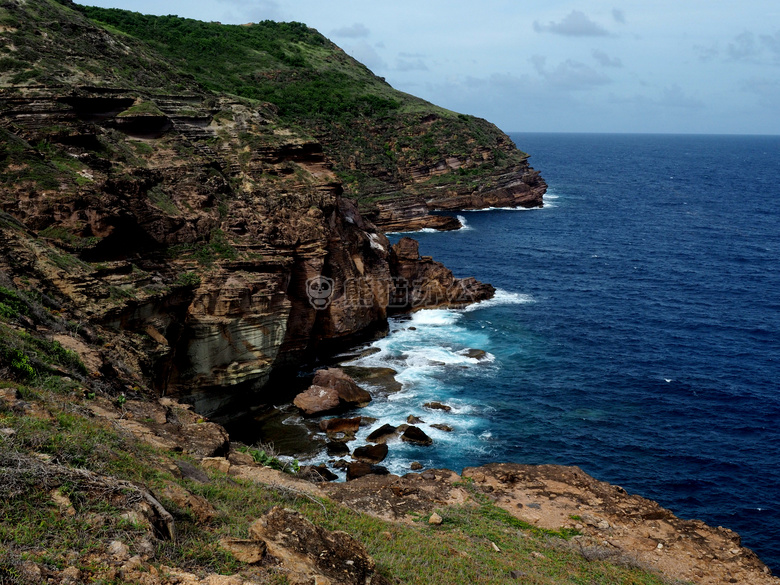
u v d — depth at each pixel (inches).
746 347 2244.1
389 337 2308.1
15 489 426.0
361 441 1533.0
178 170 1742.1
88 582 365.4
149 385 1098.7
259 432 1578.5
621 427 1659.7
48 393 690.2
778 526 1275.8
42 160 1413.6
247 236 1726.1
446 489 1061.8
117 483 474.3
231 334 1590.8
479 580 647.1
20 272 1115.3
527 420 1680.6
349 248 2183.8
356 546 516.4
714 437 1620.3
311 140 2161.7
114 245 1401.3
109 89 1802.4
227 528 519.2
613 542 936.3
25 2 2071.9
